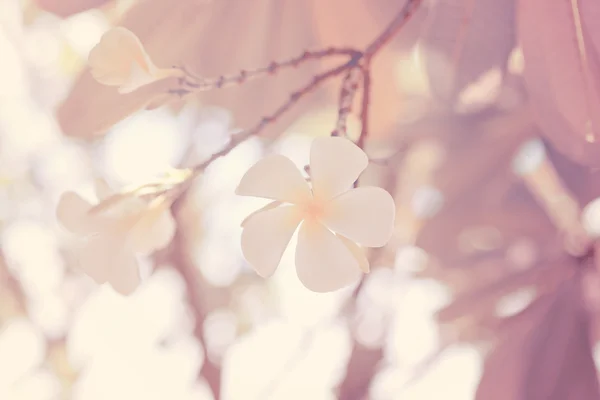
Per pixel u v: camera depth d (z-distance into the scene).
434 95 0.92
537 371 1.23
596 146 0.77
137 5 0.85
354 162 0.61
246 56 0.93
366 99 0.71
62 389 1.93
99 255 0.65
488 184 1.46
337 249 0.61
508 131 1.39
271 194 0.61
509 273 1.43
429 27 0.88
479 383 1.25
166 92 0.68
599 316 1.29
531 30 0.77
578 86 0.76
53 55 1.66
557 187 1.42
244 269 1.89
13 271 1.91
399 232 1.60
